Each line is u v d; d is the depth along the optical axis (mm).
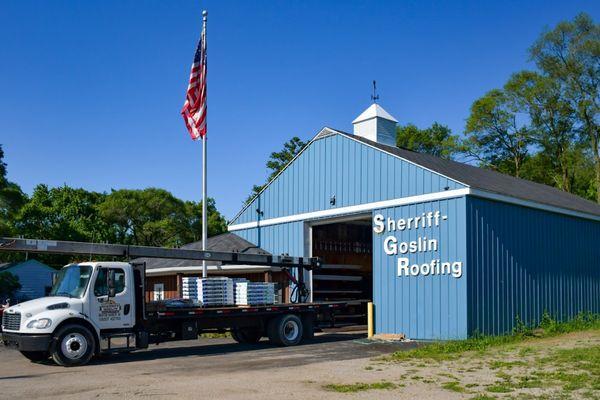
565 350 14961
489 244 19062
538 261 21250
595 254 24953
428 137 61031
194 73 23203
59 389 10758
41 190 51781
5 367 13805
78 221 49250
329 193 22719
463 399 9578
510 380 11211
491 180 23219
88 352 14117
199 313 16672
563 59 47375
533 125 50688
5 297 33500
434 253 18969
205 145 22719
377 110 25719
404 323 19516
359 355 15609
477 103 52906
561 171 51531
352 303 21188
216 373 12523
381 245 20531
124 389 10641
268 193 25391
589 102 46469
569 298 22672
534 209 21406
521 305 20062
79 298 14422
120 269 15211
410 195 19891
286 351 16734
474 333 18031
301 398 9727
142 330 15508
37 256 46406
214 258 18438
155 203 57281
